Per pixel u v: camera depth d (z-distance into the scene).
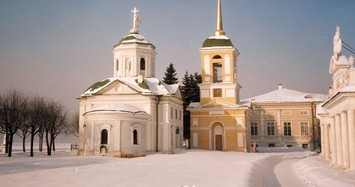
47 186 18.77
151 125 50.56
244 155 46.34
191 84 78.69
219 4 63.47
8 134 48.25
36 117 49.38
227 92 59.91
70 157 42.25
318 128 75.56
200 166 29.89
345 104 28.89
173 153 50.84
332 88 37.81
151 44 57.62
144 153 47.69
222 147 59.12
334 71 36.09
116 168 28.11
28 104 52.97
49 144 52.78
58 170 26.44
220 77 63.22
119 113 46.78
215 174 24.14
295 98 79.25
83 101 52.62
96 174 23.81
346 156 29.94
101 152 46.47
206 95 60.50
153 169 27.31
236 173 24.70
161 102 52.53
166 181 20.55
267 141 78.38
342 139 30.22
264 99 80.56
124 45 56.50
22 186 18.78
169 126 51.94
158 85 54.12
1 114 47.69
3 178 21.78
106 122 46.81
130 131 47.31
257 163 34.38
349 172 27.19
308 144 75.44
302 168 33.19
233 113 59.00
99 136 46.84
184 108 75.62
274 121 78.56
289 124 77.88
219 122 59.53
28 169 27.44
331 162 36.25
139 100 51.19
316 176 25.98
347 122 29.59
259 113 79.19
